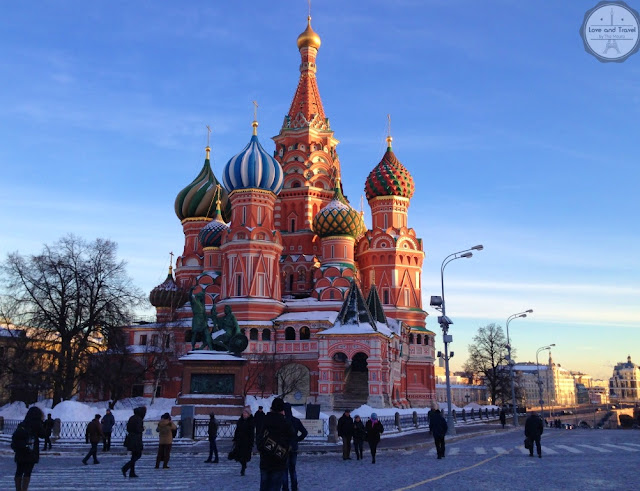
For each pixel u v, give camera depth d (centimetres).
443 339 4941
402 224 9638
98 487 2008
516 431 6081
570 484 1959
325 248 8975
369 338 6900
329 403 6869
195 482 2133
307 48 10738
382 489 1888
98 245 6619
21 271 6303
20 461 1734
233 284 8281
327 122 10362
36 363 6156
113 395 6706
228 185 8725
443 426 2970
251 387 7556
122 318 6456
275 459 1318
